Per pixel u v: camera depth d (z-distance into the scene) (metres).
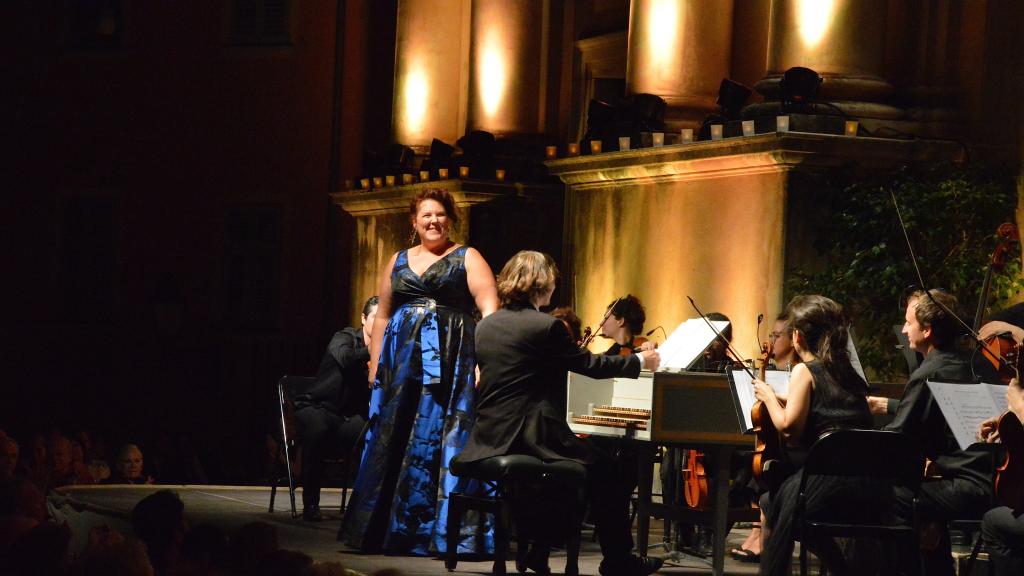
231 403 26.41
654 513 8.80
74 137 28.31
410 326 9.25
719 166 13.08
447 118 21.48
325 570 4.58
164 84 27.70
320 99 26.64
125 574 4.45
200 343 26.88
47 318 28.19
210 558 5.29
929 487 7.61
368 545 9.07
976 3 13.18
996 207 11.77
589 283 15.15
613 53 20.23
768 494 7.77
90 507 11.45
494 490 8.58
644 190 14.34
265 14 27.11
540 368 8.17
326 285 26.30
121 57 28.03
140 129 27.83
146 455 21.91
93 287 27.95
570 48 21.16
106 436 26.81
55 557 4.73
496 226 18.67
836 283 11.86
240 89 27.17
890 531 7.15
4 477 6.34
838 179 12.19
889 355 11.77
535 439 8.00
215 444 25.58
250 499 12.64
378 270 20.75
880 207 11.70
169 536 5.74
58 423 27.08
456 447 9.05
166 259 27.47
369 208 20.95
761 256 12.57
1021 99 12.36
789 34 13.30
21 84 28.69
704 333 8.58
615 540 8.09
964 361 7.62
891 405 8.62
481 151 19.00
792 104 12.58
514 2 20.14
